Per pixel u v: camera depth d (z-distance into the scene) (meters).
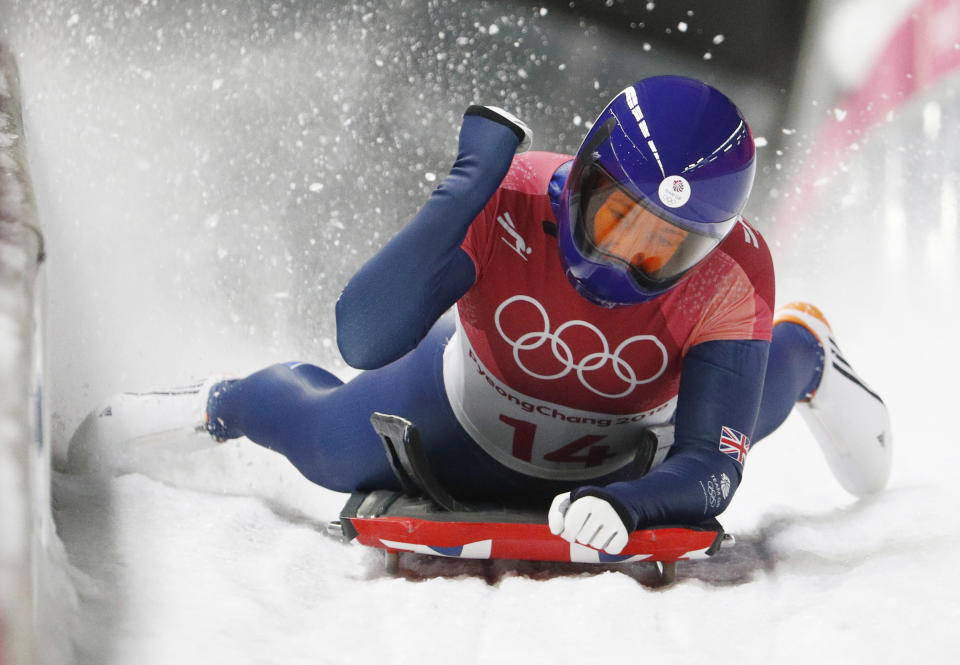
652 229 9.24
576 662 7.63
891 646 7.64
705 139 9.23
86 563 9.00
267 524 11.35
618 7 41.09
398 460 10.63
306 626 8.36
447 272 9.91
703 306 10.15
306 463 12.00
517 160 10.50
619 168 9.20
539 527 9.92
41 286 7.27
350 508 10.54
